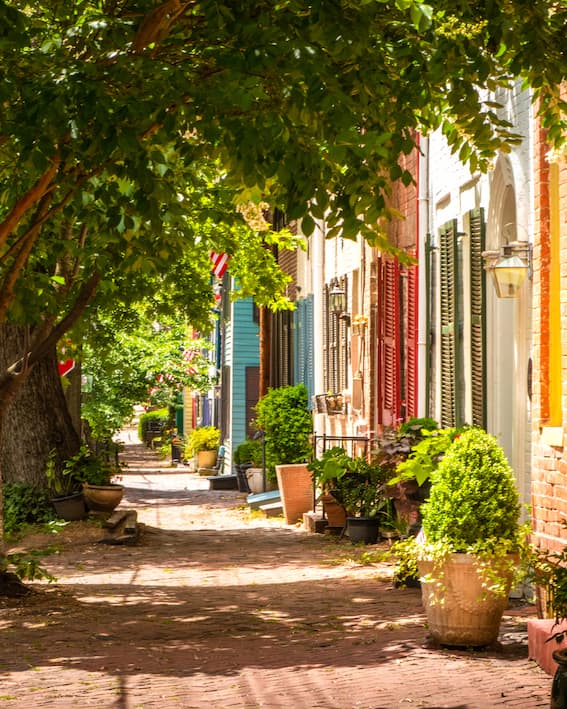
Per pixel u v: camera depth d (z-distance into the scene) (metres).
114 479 37.19
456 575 10.19
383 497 20.00
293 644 11.06
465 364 15.34
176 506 32.25
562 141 9.80
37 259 16.42
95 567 18.38
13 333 23.77
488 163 10.26
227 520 27.67
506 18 8.88
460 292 15.83
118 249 12.59
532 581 9.61
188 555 20.00
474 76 9.21
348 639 11.23
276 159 8.78
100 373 40.16
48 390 24.83
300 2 8.60
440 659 9.95
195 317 26.22
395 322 20.80
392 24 9.23
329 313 28.80
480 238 14.79
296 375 34.44
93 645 11.16
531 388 12.77
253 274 26.33
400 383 20.67
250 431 42.34
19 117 9.00
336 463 20.89
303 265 33.09
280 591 15.06
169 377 43.94
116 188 10.31
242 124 8.67
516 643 10.59
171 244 13.12
